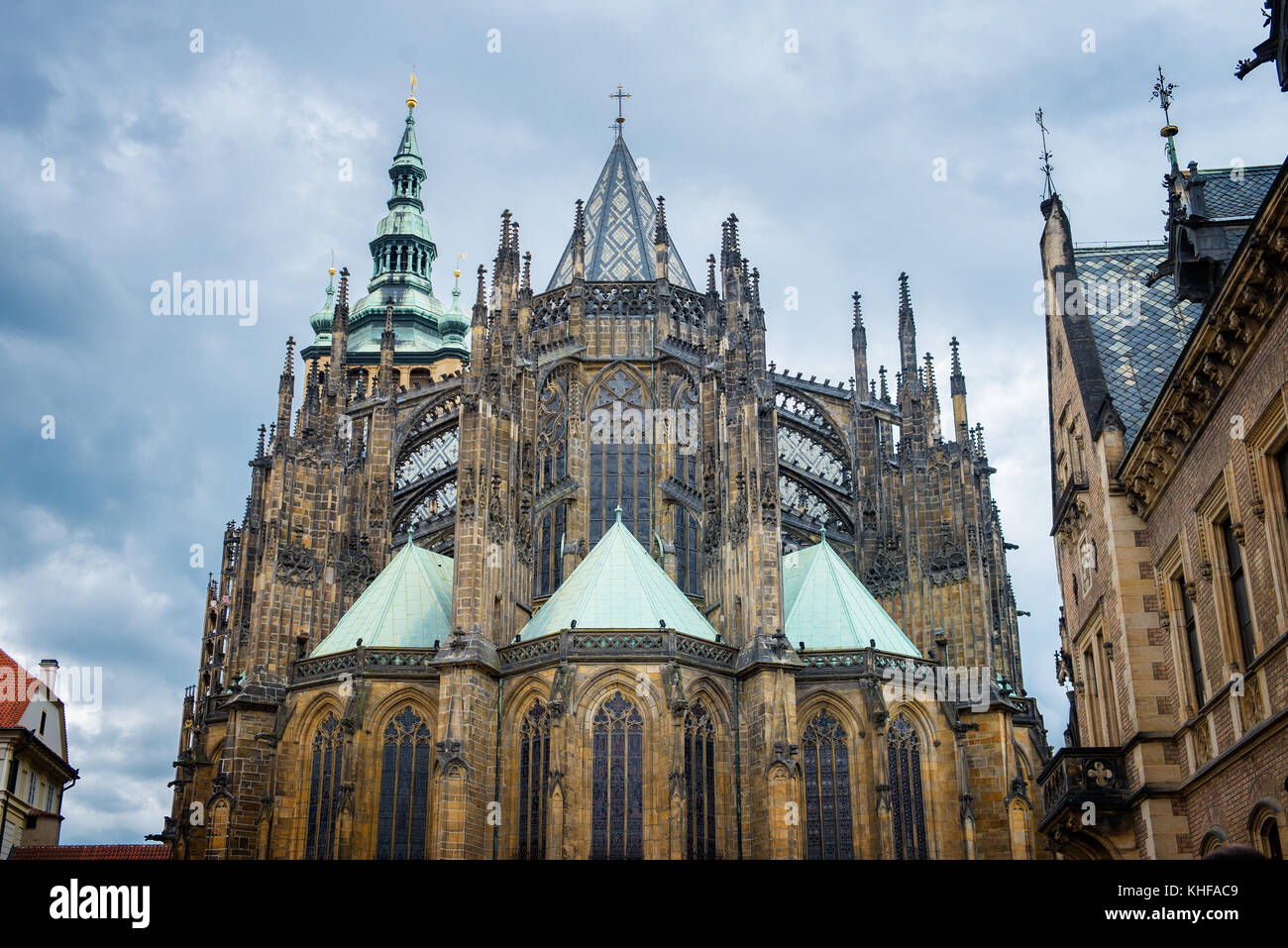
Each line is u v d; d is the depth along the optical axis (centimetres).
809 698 7719
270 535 8638
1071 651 5875
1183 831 4466
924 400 9200
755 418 8112
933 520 8925
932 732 7694
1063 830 4916
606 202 10750
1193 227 4759
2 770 9781
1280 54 3819
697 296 10150
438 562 8706
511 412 8488
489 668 7631
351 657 7838
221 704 9181
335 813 7544
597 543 8819
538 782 7406
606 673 7400
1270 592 3725
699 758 7450
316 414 9150
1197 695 4491
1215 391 4016
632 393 9731
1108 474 4909
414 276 18312
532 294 9919
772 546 7856
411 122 19350
